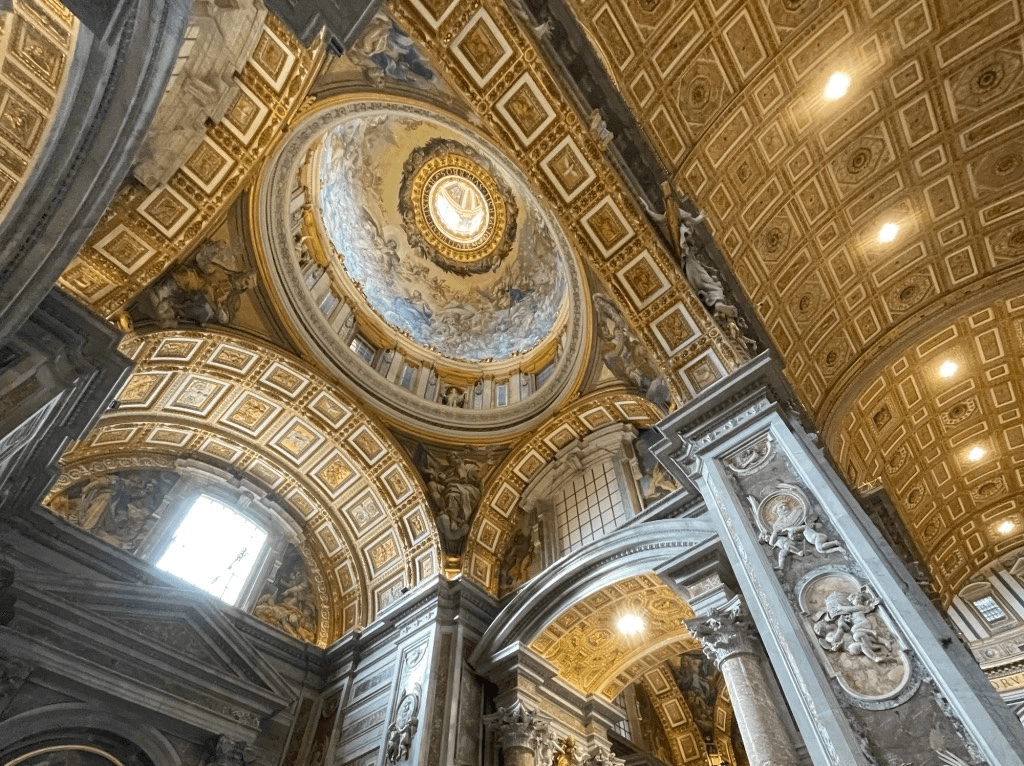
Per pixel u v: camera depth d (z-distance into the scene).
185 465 15.31
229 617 14.04
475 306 19.70
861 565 6.51
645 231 10.21
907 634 5.81
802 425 9.55
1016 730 5.08
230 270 13.39
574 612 12.68
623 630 13.21
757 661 8.63
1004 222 13.27
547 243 17.75
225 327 13.66
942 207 13.03
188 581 14.12
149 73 6.64
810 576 6.80
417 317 18.97
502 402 17.42
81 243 8.02
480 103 9.18
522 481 16.45
